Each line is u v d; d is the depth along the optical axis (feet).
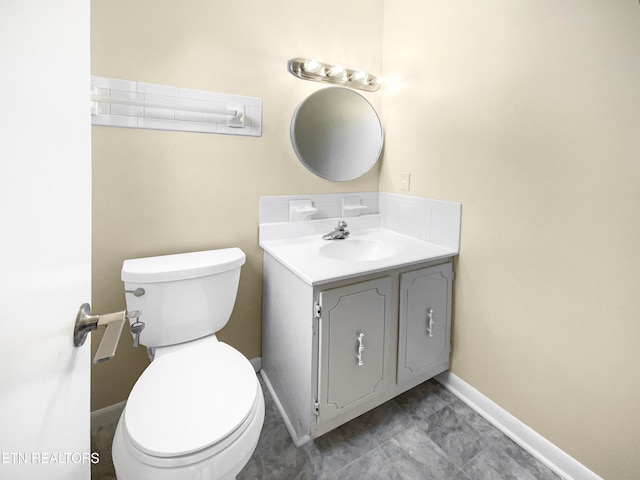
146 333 4.19
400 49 5.91
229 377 3.57
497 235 4.55
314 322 4.03
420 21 5.46
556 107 3.75
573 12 3.52
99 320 1.68
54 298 1.34
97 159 4.33
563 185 3.76
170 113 4.64
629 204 3.24
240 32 5.00
